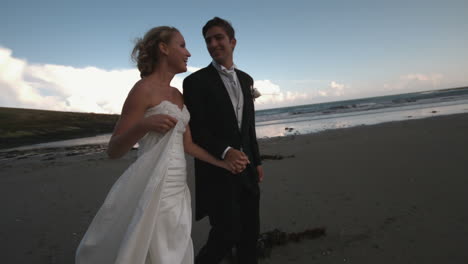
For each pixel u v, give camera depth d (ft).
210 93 6.23
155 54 5.17
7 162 38.83
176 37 5.25
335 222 9.61
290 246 8.17
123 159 30.58
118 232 4.17
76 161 32.76
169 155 4.47
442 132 27.76
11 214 12.91
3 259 8.44
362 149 23.53
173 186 4.81
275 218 10.39
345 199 11.78
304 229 9.27
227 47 6.53
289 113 139.95
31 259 8.40
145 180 4.35
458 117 39.99
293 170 18.17
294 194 13.05
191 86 6.20
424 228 8.58
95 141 74.02
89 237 4.20
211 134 6.04
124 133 4.26
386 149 22.30
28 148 65.36
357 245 7.98
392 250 7.57
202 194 6.40
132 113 4.54
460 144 20.65
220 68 6.55
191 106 6.12
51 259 8.36
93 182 19.21
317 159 21.26
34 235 10.22
